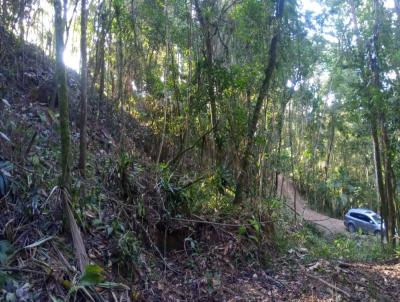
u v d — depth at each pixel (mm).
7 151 4953
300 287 5871
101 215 5230
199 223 6453
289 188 18922
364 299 5707
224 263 6117
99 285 4031
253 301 5215
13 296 3449
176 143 9086
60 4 4355
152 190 6352
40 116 6898
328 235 13641
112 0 8242
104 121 8703
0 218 4188
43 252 4031
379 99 9000
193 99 7957
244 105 7539
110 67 9445
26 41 8312
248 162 7410
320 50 9953
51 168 5305
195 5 7852
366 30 10031
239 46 8102
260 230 6871
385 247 10078
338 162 25406
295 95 10539
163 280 5148
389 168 10383
